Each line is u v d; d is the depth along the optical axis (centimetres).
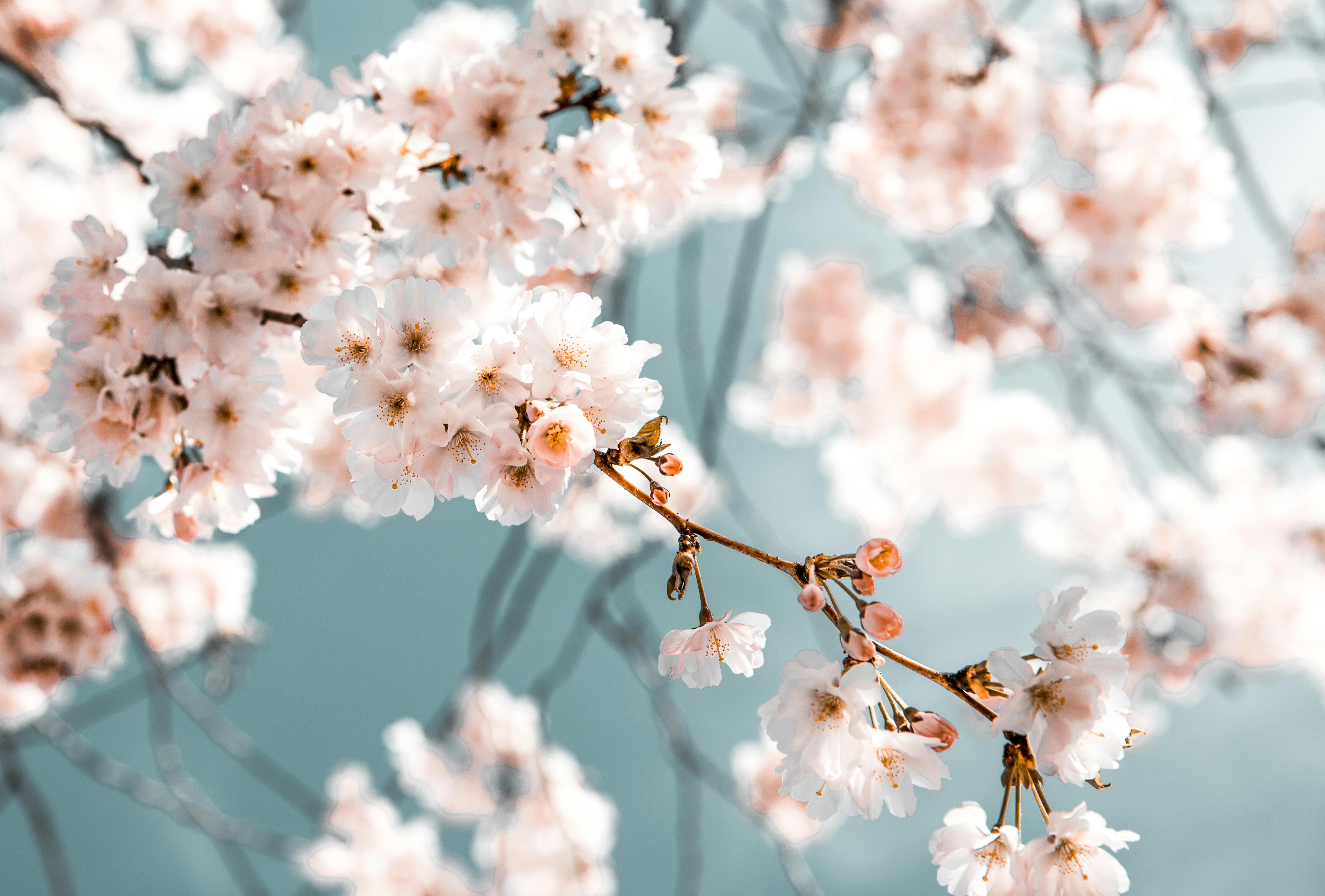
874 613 134
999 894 142
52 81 346
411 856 489
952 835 144
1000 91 400
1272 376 427
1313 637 467
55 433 187
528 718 532
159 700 412
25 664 311
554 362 139
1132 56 422
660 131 216
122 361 183
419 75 210
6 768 376
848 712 136
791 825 504
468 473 138
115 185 387
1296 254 441
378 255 267
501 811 515
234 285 187
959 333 511
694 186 224
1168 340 444
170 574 409
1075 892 138
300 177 199
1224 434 445
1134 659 477
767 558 141
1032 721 135
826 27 468
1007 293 494
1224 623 470
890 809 138
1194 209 404
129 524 396
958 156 407
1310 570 482
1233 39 471
